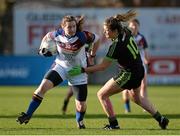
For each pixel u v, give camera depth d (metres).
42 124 33.41
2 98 56.06
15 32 84.44
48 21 84.19
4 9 101.62
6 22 92.69
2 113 40.41
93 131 29.25
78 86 30.27
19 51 84.75
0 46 92.62
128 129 30.36
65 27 29.23
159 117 30.09
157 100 54.09
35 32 84.38
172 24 84.50
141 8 84.31
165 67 81.25
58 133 28.45
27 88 73.06
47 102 50.75
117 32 28.59
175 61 81.06
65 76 29.92
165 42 84.50
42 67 78.31
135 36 42.28
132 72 28.98
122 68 29.20
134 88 29.58
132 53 28.72
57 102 50.72
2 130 29.89
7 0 100.25
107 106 29.94
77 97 30.47
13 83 78.50
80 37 29.53
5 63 78.44
